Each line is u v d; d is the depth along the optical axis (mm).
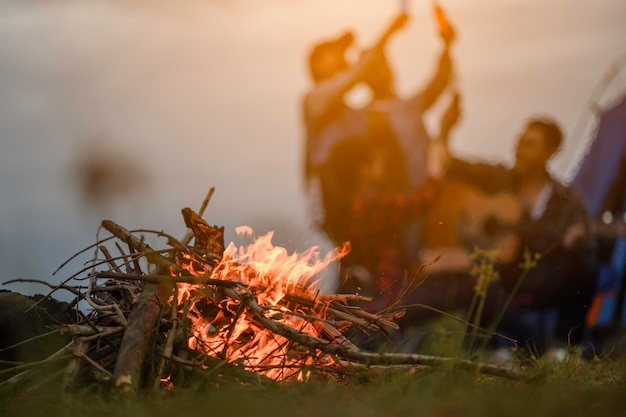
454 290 14133
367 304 12828
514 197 15453
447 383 7547
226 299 8578
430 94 17406
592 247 15055
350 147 16672
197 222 9031
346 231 14602
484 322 14391
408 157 16516
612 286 14805
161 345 8102
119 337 8211
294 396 7375
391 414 6695
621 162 16109
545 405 6777
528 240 14906
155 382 7633
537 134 15617
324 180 16266
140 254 8734
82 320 8688
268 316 8609
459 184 15617
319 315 8930
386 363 7926
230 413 6668
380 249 14375
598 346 14352
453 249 15055
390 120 16953
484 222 15258
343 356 8000
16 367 8039
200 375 7766
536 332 14539
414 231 14945
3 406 7492
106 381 7695
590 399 7141
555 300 14719
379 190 15867
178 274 8609
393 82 17656
